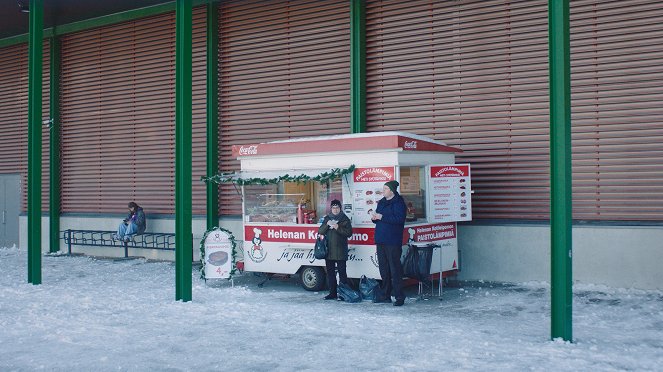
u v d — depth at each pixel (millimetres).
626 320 8711
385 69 13539
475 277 12422
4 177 19922
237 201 15539
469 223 12492
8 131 19891
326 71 14250
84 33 18312
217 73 15766
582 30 11555
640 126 11094
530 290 11242
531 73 12047
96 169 18125
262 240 12141
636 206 11102
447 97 12867
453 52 12789
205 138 15953
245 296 11180
